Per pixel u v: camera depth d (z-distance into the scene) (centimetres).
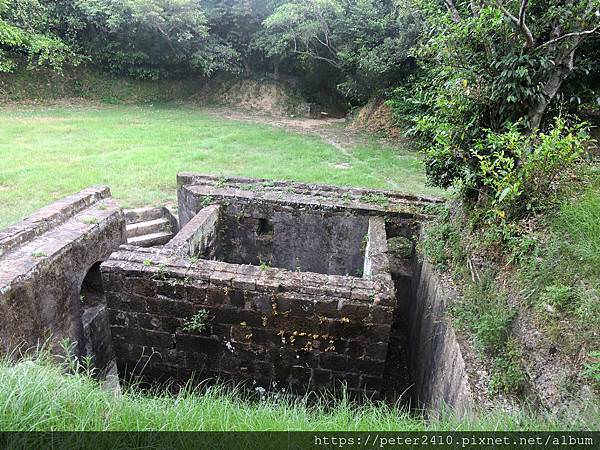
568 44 381
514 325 315
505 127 409
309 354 413
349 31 1538
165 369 445
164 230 766
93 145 1156
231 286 401
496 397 284
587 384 240
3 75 1769
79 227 488
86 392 234
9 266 382
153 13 1772
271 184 689
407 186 906
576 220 329
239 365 429
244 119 1822
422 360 454
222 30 2159
